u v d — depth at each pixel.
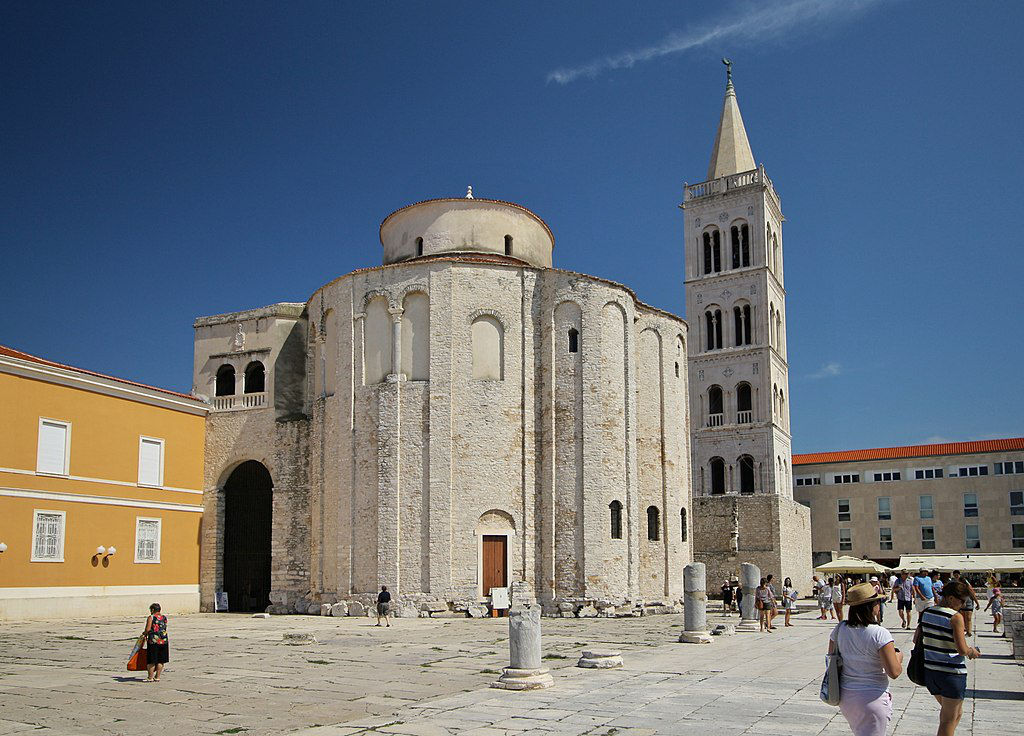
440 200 51.81
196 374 53.44
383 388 44.97
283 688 20.12
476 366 45.62
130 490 45.19
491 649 28.39
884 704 10.02
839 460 112.19
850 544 110.06
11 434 39.00
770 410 85.62
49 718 16.55
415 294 46.09
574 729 14.78
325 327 49.12
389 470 44.03
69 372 42.06
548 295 47.06
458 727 15.12
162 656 21.48
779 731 14.44
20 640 30.95
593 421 45.53
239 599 50.59
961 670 12.03
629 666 23.28
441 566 42.78
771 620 36.53
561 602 43.78
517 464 45.06
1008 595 56.19
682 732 14.42
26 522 39.28
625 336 48.22
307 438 48.94
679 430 53.47
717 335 90.19
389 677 21.88
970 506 105.50
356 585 44.03
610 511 45.34
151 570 45.97
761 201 90.12
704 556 70.75
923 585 35.72
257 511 52.53
